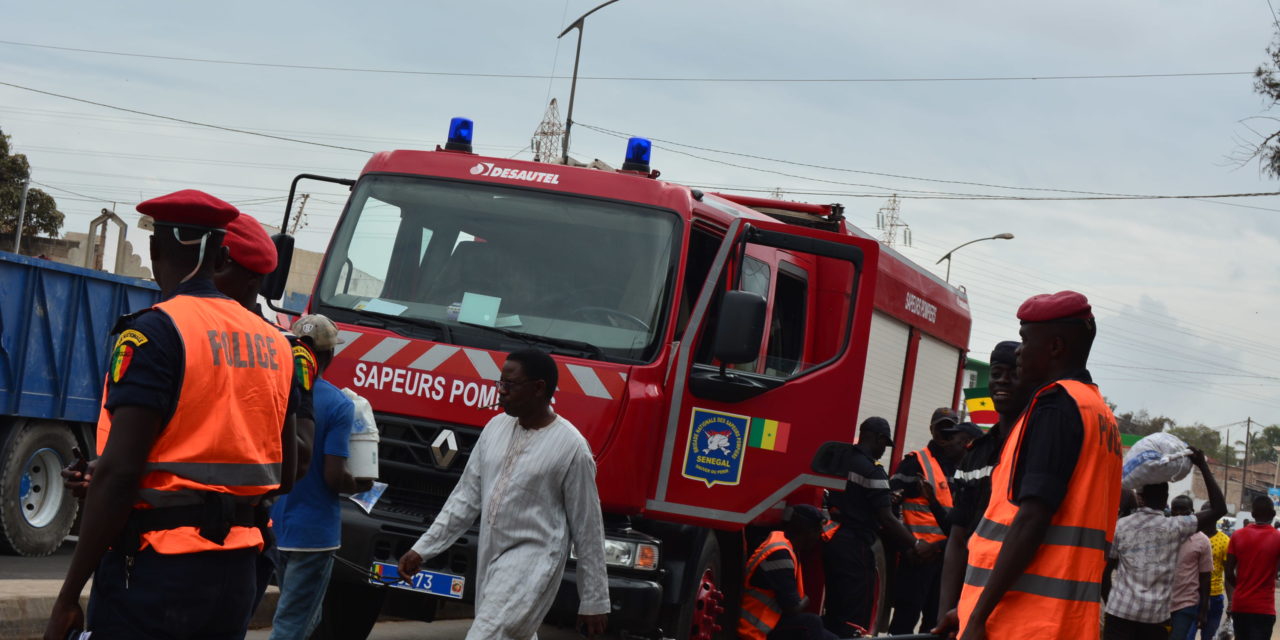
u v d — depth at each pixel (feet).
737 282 24.59
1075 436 13.98
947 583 18.37
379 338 24.97
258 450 12.41
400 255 26.12
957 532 18.48
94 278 36.01
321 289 26.12
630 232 25.52
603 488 23.68
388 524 23.85
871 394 35.17
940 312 41.22
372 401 24.72
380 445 24.62
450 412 24.32
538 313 25.04
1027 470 14.03
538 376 18.16
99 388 36.76
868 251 25.71
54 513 35.29
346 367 24.93
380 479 24.59
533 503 18.11
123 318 11.79
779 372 26.66
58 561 35.06
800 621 27.40
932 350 40.93
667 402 24.64
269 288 26.53
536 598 17.88
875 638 15.74
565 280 25.30
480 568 18.42
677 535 25.39
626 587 23.66
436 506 24.41
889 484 34.76
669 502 24.53
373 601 27.76
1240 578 40.98
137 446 11.34
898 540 32.24
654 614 24.03
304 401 18.24
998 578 13.82
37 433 34.50
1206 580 36.42
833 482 25.57
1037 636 13.84
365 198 26.81
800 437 25.44
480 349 24.57
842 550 31.22
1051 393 14.29
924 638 15.98
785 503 27.66
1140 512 28.37
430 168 26.89
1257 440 473.26
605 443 23.72
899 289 36.73
